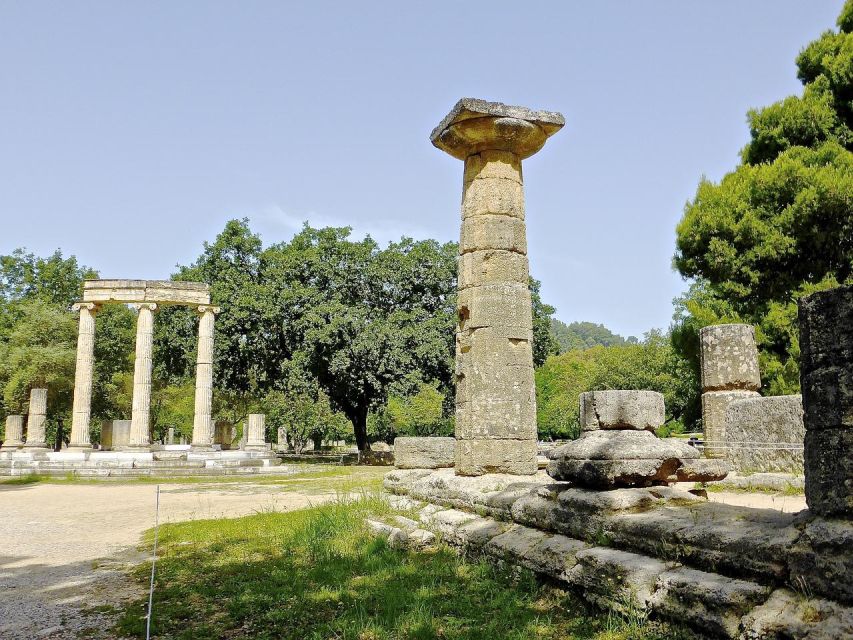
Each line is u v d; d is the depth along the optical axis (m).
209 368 35.22
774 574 4.63
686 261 23.03
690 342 22.89
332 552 9.01
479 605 6.29
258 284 40.62
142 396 33.38
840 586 4.18
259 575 8.19
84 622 6.71
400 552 8.88
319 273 39.88
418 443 14.16
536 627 5.57
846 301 4.53
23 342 45.50
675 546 5.53
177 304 35.44
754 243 20.88
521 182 11.20
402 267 40.50
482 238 10.82
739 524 5.30
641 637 5.02
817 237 19.94
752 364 14.65
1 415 48.16
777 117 22.62
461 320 11.03
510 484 9.17
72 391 46.59
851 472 4.39
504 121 10.59
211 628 6.21
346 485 22.34
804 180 19.89
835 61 21.94
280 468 30.81
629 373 56.22
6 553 11.13
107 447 36.72
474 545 8.24
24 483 26.64
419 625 5.69
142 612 6.89
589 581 5.95
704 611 4.81
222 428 43.34
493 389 10.41
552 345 45.66
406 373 37.44
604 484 6.76
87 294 33.97
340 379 38.28
